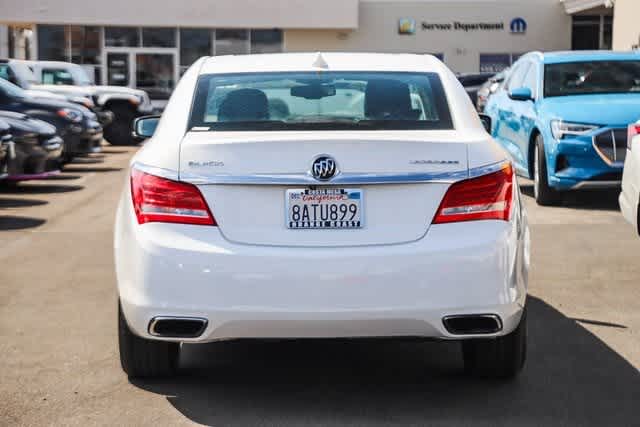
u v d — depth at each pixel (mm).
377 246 4387
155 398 4852
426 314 4375
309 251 4363
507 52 42625
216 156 4438
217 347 5828
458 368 5379
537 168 12227
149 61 40750
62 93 24516
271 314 4352
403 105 4965
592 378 5172
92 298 7195
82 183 15547
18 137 13742
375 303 4352
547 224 10648
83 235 10148
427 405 4738
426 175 4422
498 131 14250
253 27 40500
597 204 12250
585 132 11586
